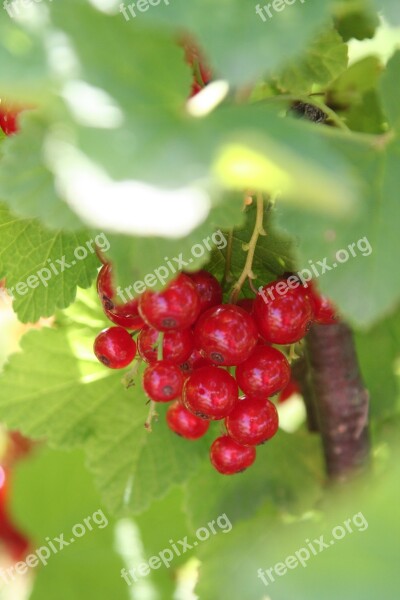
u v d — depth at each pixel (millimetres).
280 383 164
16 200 127
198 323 162
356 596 92
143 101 108
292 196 94
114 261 136
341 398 195
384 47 202
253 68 108
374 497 102
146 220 93
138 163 98
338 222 133
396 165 135
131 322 168
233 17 109
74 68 106
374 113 190
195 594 204
